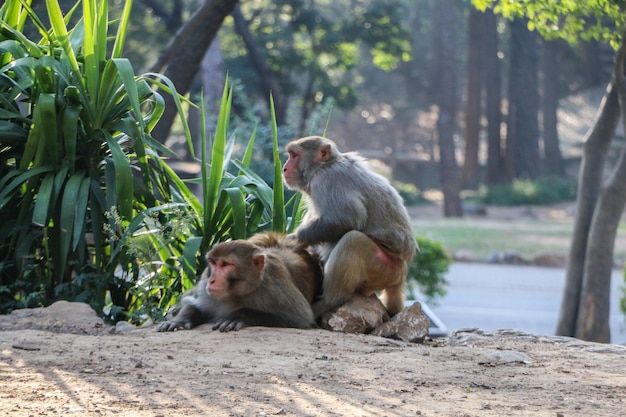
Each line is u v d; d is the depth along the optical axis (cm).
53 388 616
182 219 1005
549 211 5784
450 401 623
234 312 851
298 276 887
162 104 1051
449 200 5662
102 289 1027
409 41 4975
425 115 7519
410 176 7325
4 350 736
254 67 4634
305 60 4931
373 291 920
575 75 6291
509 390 669
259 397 610
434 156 7469
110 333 850
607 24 2616
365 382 669
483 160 7994
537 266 3869
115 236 974
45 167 1027
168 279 1041
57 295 1005
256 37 4953
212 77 3475
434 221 5309
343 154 938
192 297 893
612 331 2594
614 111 1808
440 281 2453
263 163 2530
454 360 773
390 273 909
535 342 922
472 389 667
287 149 933
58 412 556
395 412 585
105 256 1088
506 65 6856
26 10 1060
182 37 1825
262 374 676
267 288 844
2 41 1092
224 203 1051
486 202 6069
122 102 1063
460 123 7338
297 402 600
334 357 747
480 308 2872
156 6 4316
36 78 1037
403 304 966
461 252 3984
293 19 4831
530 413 597
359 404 602
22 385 621
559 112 8019
